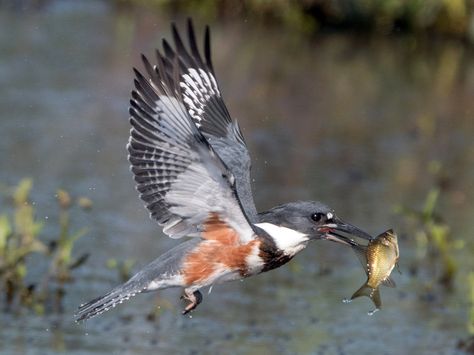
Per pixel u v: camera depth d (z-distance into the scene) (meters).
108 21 27.62
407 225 15.52
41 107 19.97
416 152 19.61
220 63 24.95
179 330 11.88
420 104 22.95
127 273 13.08
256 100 22.05
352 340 11.79
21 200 13.51
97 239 14.23
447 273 13.60
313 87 23.64
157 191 8.03
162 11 29.61
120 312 12.35
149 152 7.96
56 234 14.23
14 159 17.12
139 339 11.56
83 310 8.28
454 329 12.22
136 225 14.87
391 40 29.41
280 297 12.93
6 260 12.48
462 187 17.72
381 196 16.84
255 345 11.52
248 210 8.72
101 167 17.17
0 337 11.38
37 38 24.95
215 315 12.34
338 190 16.98
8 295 12.41
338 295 13.05
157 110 7.93
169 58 8.28
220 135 9.09
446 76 25.73
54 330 11.66
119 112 20.20
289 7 29.78
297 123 20.77
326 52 27.38
